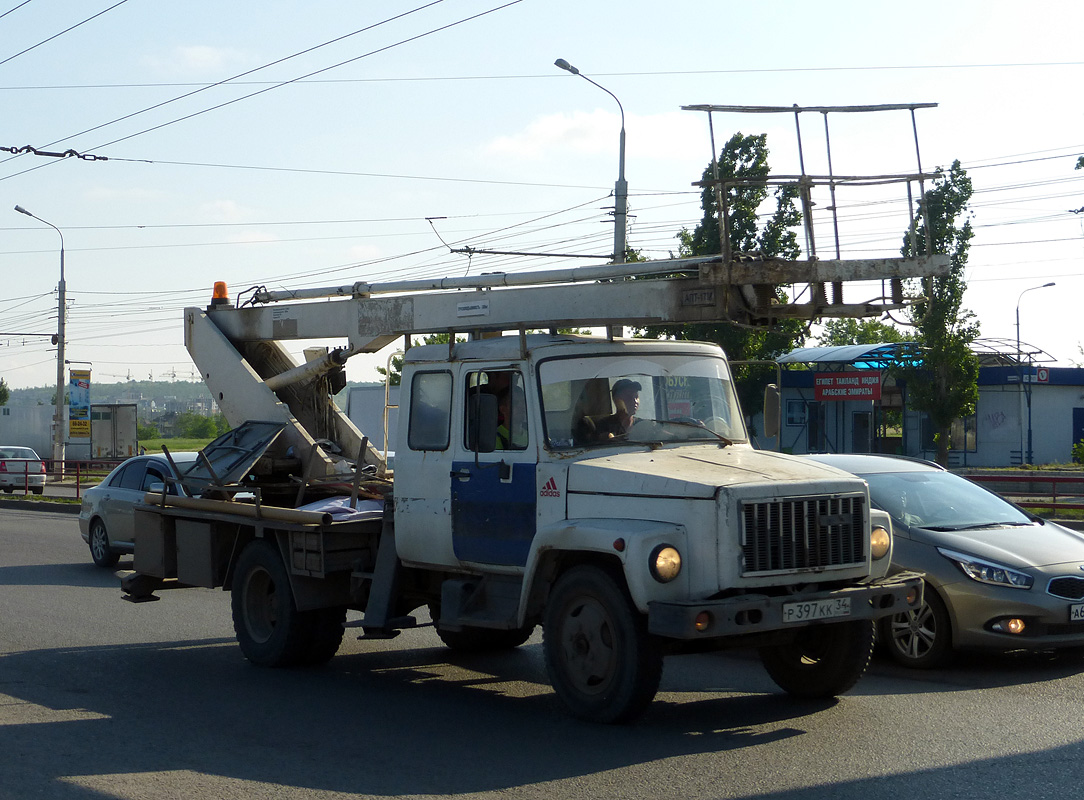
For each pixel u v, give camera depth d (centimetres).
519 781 557
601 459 692
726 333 3562
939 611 841
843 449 4375
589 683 666
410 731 669
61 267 4012
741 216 3353
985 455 4391
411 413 798
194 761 604
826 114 734
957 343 3688
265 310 1047
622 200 2288
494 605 731
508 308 841
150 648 974
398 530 795
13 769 589
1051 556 854
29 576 1469
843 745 622
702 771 571
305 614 871
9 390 9869
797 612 627
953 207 3578
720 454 716
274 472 991
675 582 621
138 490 1503
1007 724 670
